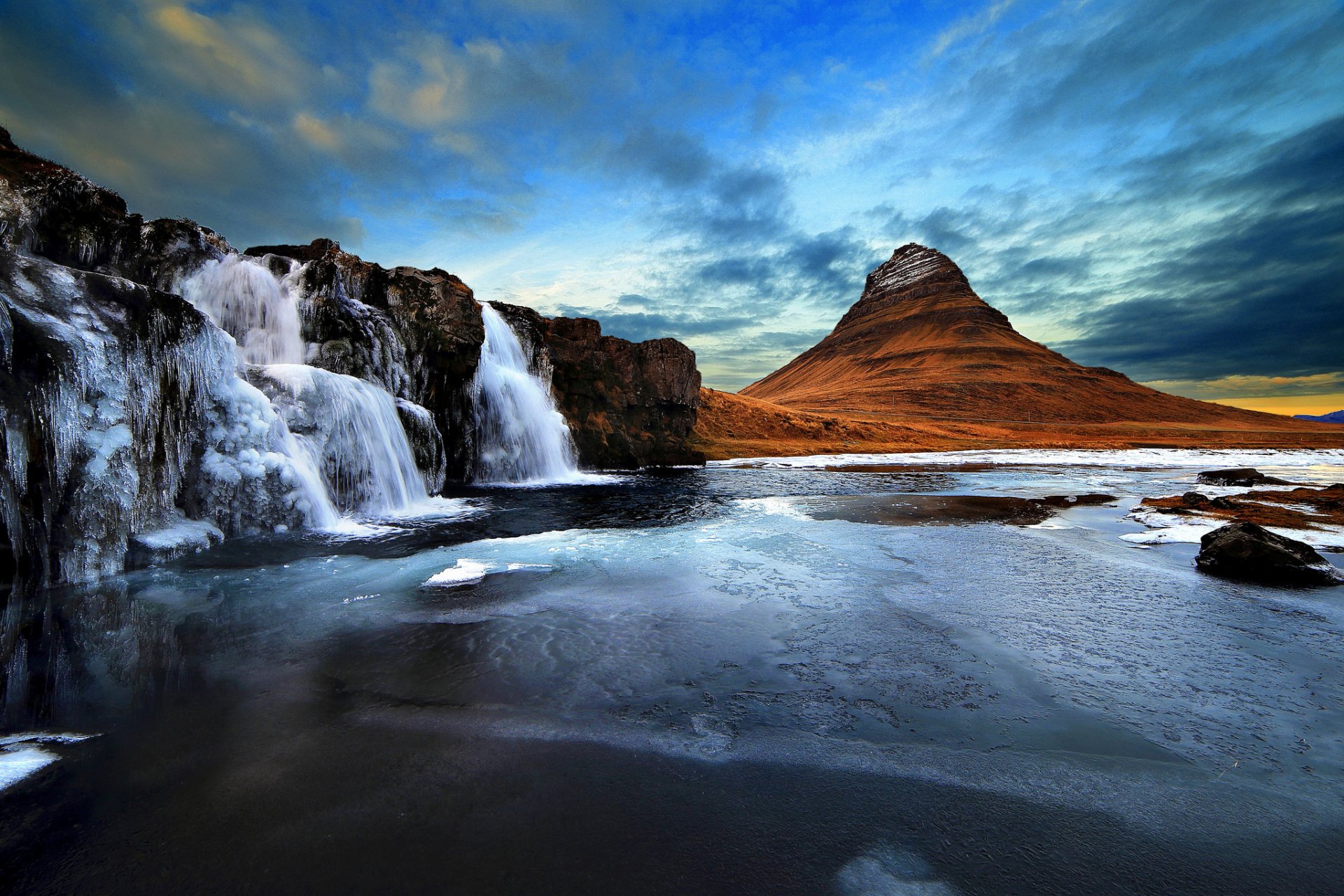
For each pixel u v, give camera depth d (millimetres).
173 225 13945
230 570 8477
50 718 4266
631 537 11562
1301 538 11094
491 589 7770
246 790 3404
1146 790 3473
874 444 62125
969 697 4680
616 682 4941
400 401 16594
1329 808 3320
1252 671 5188
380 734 4066
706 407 61906
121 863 2799
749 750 3893
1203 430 113125
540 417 26469
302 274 15539
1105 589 7820
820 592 7660
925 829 3125
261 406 11125
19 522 6906
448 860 2840
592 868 2801
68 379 7422
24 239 11156
